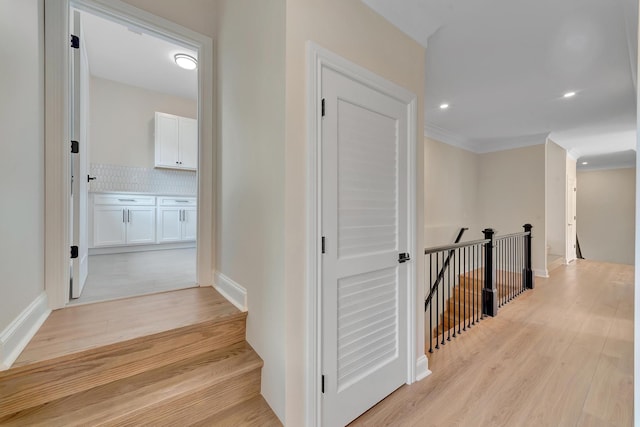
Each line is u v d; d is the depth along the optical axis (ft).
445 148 16.14
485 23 6.52
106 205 12.11
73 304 5.81
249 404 4.74
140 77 12.89
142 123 14.07
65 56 5.47
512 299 11.98
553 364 6.83
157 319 5.17
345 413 4.91
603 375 6.35
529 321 9.61
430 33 6.59
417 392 5.80
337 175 4.81
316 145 4.49
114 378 4.32
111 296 6.41
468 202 17.78
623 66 8.34
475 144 17.85
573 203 20.67
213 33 7.19
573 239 20.88
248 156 5.38
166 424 4.07
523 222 16.57
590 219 24.52
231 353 5.18
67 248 5.67
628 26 6.52
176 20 6.68
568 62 8.18
